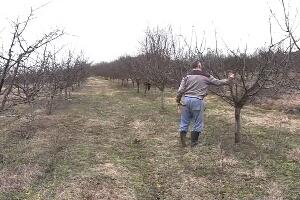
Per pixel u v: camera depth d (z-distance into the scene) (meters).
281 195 6.40
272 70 8.56
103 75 55.38
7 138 10.91
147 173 7.82
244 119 12.57
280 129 11.09
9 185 6.94
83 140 10.72
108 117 15.11
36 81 8.49
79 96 24.94
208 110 14.76
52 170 7.92
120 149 9.75
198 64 9.20
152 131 11.78
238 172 7.50
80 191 6.61
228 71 9.75
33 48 6.40
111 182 7.14
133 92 27.50
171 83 17.66
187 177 7.43
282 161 8.12
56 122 13.76
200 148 9.11
